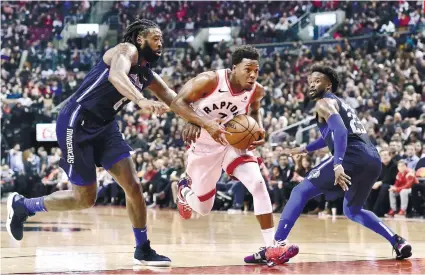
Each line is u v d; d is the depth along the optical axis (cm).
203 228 832
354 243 628
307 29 2152
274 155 1310
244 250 561
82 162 461
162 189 1458
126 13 2483
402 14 1952
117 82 420
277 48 2120
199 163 468
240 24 2314
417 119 1365
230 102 449
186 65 2212
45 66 2317
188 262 469
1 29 2483
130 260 479
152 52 456
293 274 399
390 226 859
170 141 1680
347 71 1758
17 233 512
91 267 436
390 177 1122
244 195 1319
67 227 831
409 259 489
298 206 490
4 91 2203
